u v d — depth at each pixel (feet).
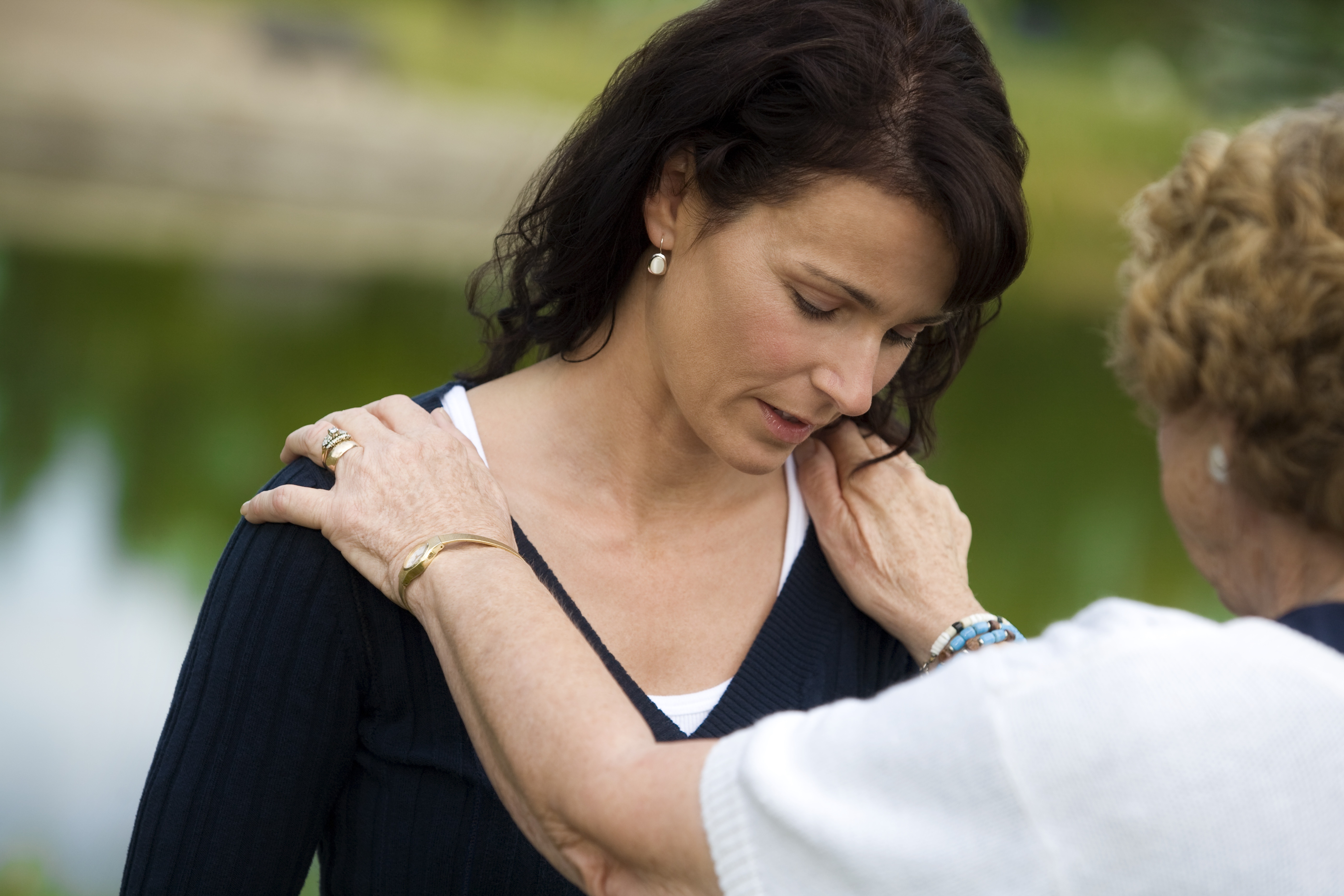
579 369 6.75
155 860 6.01
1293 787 4.00
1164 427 5.37
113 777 15.14
